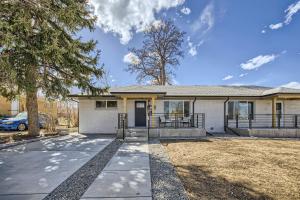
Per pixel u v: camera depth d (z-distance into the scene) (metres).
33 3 9.34
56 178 5.08
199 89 17.50
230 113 16.12
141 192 4.16
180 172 5.52
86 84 12.73
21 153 8.10
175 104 15.91
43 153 8.12
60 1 10.91
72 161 6.82
